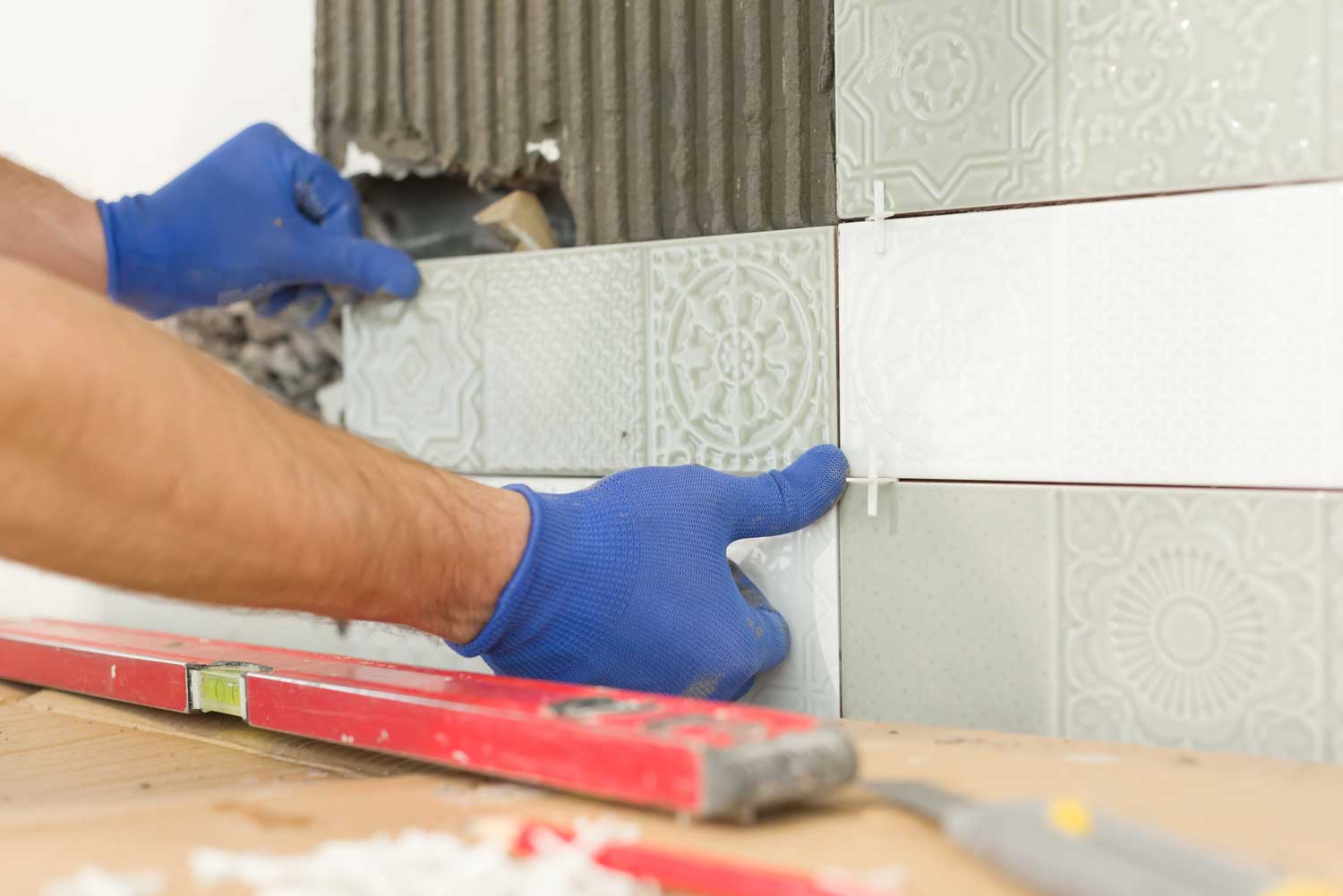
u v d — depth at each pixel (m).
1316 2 0.83
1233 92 0.85
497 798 0.62
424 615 0.76
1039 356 0.93
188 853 0.52
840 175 1.02
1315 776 0.67
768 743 0.54
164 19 1.43
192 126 1.41
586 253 1.16
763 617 1.01
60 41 1.50
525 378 1.20
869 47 1.00
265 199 1.19
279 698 0.82
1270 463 0.85
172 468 0.53
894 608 1.00
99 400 0.50
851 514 1.02
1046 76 0.92
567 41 1.19
